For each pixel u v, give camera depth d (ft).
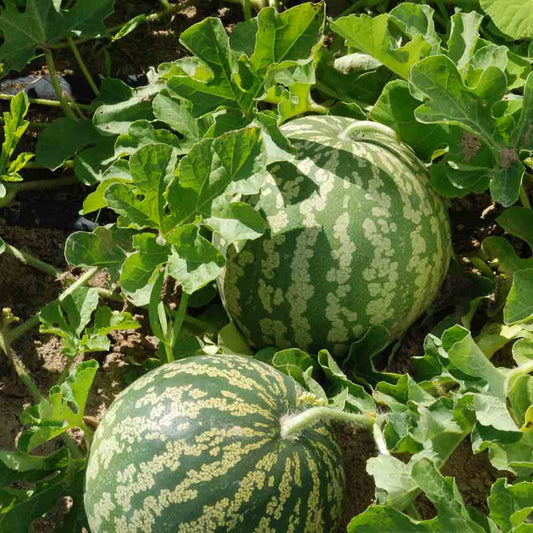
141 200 4.36
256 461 3.76
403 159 4.28
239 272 4.25
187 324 4.66
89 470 3.89
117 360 4.69
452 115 4.27
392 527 3.81
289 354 4.25
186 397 3.83
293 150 4.17
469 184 4.33
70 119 4.96
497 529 3.80
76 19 4.95
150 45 5.46
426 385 4.22
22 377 4.53
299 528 3.81
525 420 3.98
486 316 4.62
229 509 3.73
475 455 4.40
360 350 4.30
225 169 4.09
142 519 3.76
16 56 4.91
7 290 4.84
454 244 4.90
